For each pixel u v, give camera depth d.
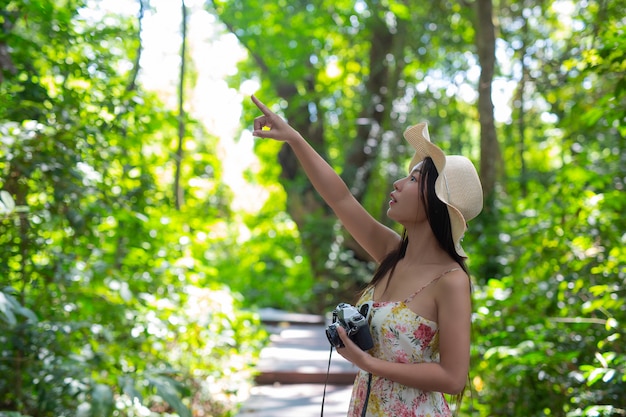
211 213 6.84
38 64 5.06
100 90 4.88
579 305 4.92
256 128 2.56
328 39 13.61
